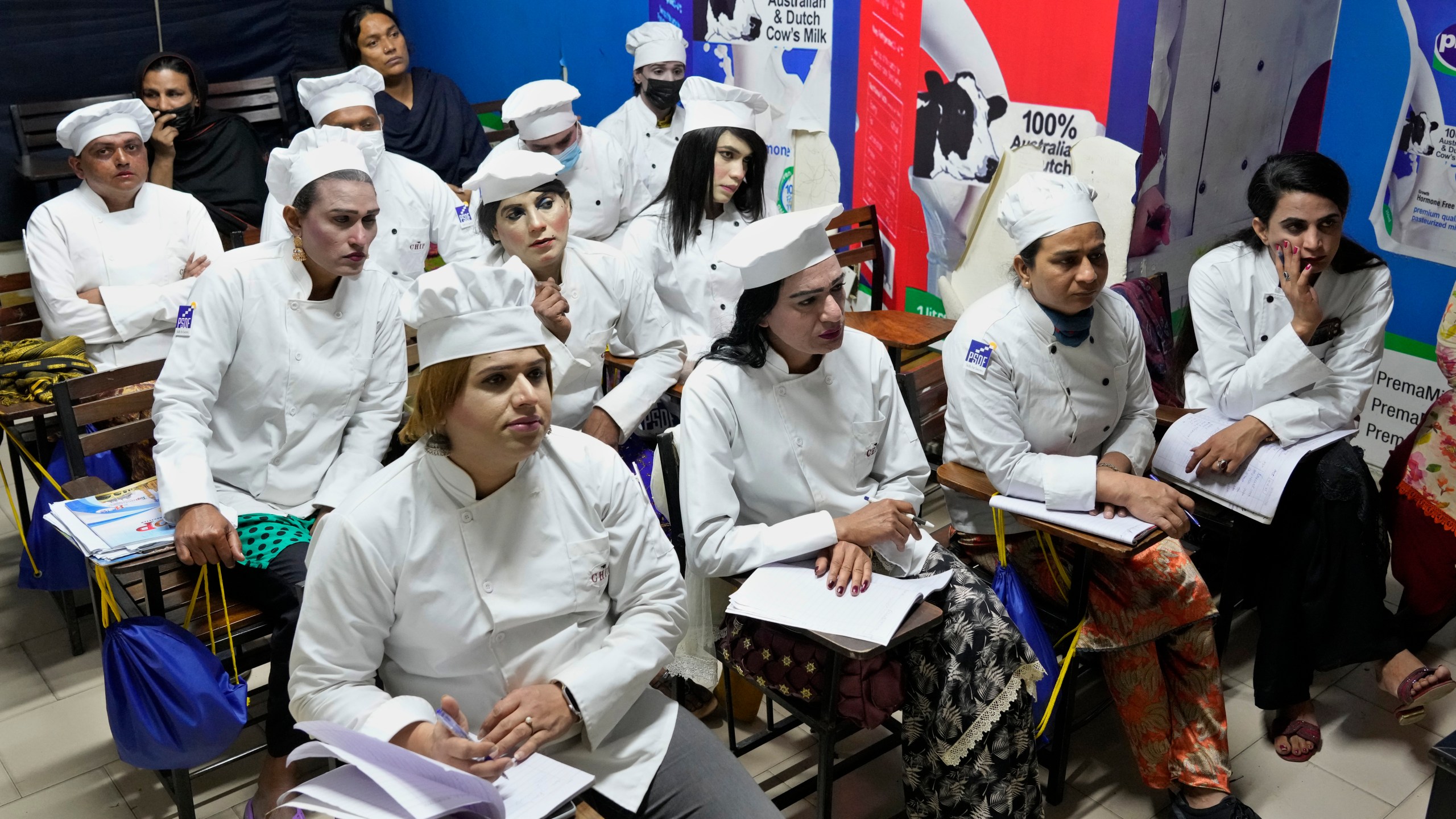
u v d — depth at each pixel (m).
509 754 1.57
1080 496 2.21
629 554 1.78
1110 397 2.45
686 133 3.32
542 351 1.61
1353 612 2.51
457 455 1.63
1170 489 2.16
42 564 2.86
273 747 2.27
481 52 6.48
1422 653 2.95
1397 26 3.63
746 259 2.00
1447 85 3.50
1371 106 3.77
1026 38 3.76
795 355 2.15
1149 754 2.34
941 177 4.22
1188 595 2.25
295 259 2.50
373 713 1.58
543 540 1.70
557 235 2.77
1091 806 2.41
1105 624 2.30
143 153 3.38
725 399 2.15
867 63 4.38
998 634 2.01
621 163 4.38
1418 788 2.45
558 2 5.78
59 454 2.92
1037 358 2.35
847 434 2.21
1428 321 3.68
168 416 2.33
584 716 1.64
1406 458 2.78
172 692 2.04
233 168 4.77
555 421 2.90
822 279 2.01
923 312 4.49
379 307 2.63
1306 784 2.46
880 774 2.52
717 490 2.11
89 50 5.76
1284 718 2.63
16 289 3.32
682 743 1.77
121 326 3.27
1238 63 3.66
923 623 1.90
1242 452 2.53
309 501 2.56
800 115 4.77
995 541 2.48
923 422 2.87
